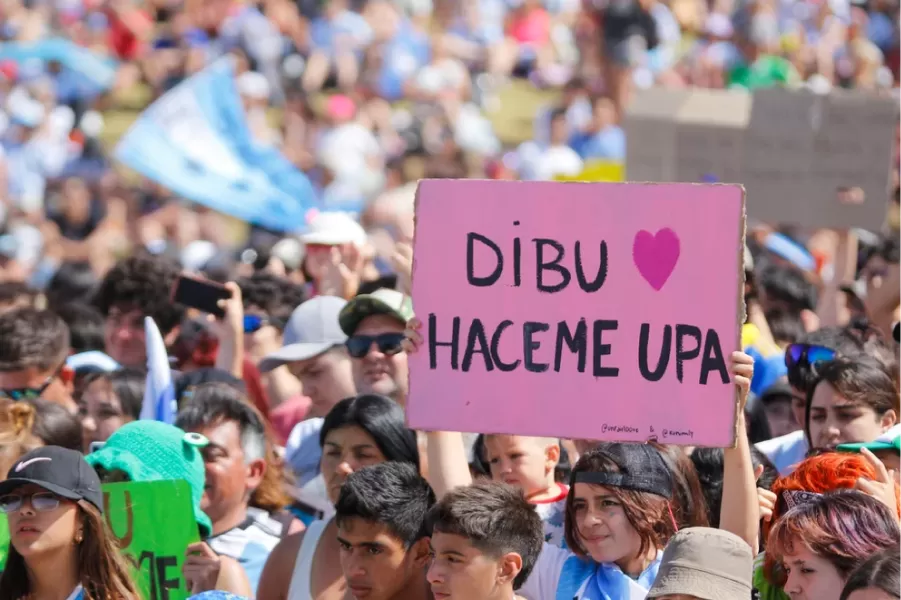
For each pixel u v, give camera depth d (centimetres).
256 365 1898
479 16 5500
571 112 4669
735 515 1145
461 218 1178
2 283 2436
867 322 1833
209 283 1820
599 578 1162
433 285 1182
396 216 2941
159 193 4203
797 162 2075
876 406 1424
